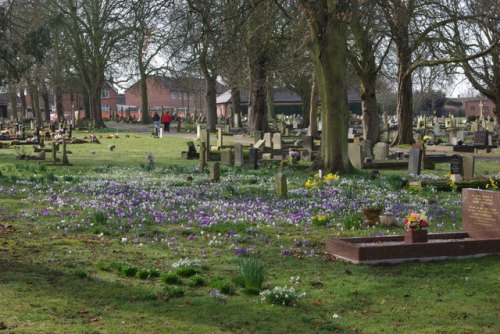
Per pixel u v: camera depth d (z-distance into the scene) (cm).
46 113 10469
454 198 1895
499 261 1075
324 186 2155
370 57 4094
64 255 1129
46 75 7731
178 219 1493
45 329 715
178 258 1120
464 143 4353
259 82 4862
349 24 2642
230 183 2244
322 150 2633
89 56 7481
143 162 3281
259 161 3169
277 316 789
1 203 1766
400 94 4419
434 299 865
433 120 8656
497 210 1208
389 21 3372
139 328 732
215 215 1522
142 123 9306
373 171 2600
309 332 733
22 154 3525
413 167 2586
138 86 12762
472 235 1229
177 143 5022
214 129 6844
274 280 961
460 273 1001
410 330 742
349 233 1351
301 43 3538
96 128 7612
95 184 2183
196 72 7050
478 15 3198
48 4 4166
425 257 1079
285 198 1861
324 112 2588
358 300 861
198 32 2562
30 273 985
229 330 734
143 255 1141
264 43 3394
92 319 761
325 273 1002
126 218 1513
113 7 2430
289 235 1326
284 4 2669
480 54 3628
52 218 1532
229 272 1010
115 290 894
